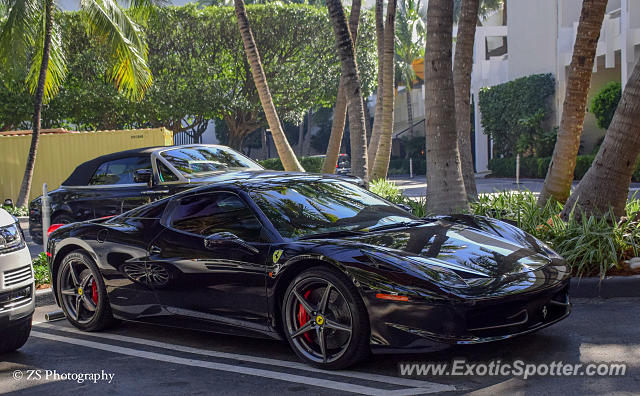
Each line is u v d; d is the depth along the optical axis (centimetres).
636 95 706
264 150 5175
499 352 457
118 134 1823
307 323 449
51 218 1009
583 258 625
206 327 510
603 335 484
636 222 712
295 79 3177
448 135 848
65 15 2831
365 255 428
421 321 399
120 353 519
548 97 2936
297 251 451
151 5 1948
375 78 3400
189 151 960
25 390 441
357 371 436
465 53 1090
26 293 503
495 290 404
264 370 453
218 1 4447
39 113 1861
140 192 911
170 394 417
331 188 562
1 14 1944
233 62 3212
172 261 520
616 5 2712
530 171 2859
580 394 374
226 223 511
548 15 2931
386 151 1563
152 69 3061
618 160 719
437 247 453
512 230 523
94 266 578
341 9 1377
